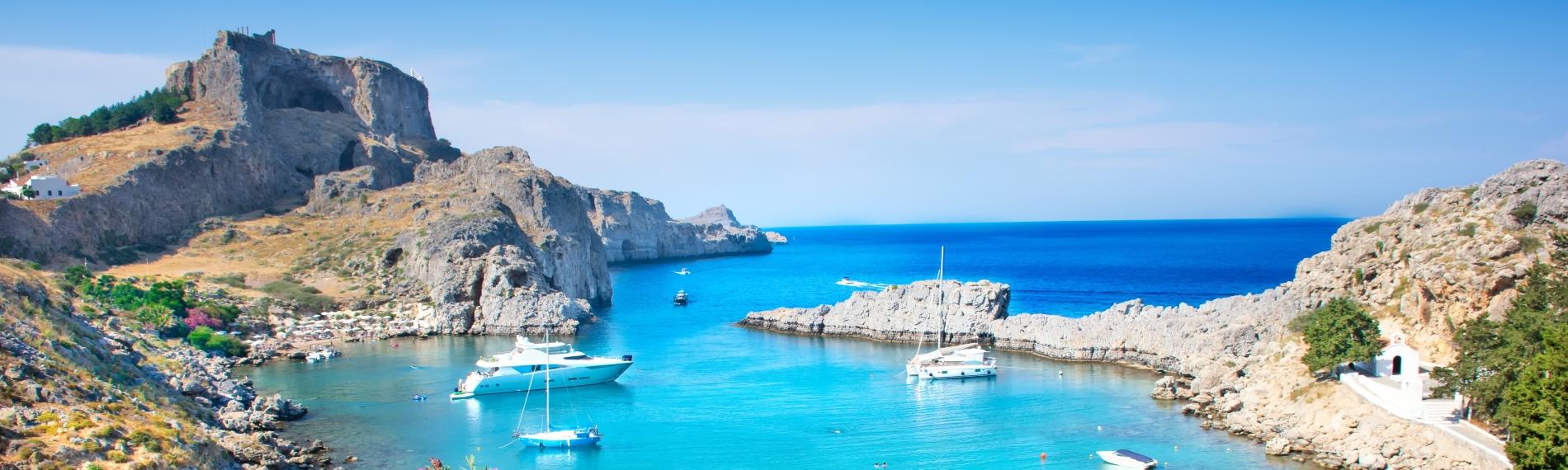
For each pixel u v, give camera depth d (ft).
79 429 249.34
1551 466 221.87
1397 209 406.00
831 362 490.90
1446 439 271.90
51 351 304.09
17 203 647.97
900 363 485.97
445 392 417.28
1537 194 335.47
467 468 307.17
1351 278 393.09
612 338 586.04
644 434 351.05
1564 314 270.46
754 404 395.34
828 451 328.70
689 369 472.85
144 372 355.15
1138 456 305.53
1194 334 442.91
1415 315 352.90
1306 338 339.36
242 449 291.58
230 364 468.75
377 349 540.52
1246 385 362.94
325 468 303.27
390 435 345.72
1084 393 403.75
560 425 360.48
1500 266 319.06
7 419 244.01
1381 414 295.28
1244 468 296.51
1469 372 283.59
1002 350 518.78
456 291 635.66
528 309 611.47
